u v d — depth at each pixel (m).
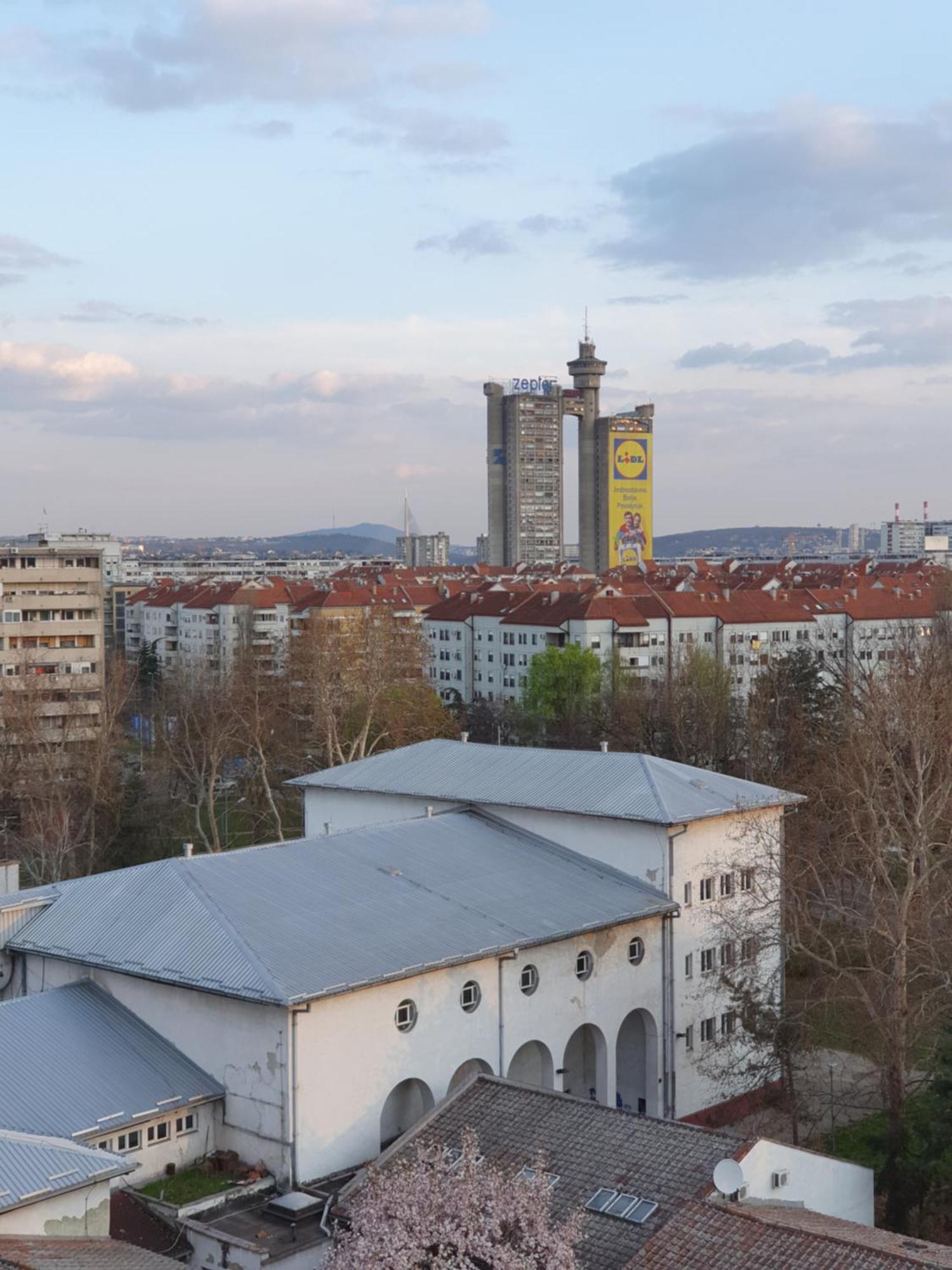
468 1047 47.84
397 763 68.81
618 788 59.44
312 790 69.62
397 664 125.56
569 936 50.72
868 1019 64.75
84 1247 33.47
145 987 45.81
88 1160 35.47
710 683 117.94
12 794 97.25
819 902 69.69
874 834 57.91
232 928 45.78
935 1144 45.16
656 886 56.62
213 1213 40.22
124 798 98.38
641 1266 32.66
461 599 188.62
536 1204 33.78
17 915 50.12
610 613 165.38
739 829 59.88
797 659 122.81
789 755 101.44
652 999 55.69
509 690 176.50
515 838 59.84
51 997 45.91
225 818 105.81
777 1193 38.66
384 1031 44.84
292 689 124.00
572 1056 56.12
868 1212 42.34
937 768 68.31
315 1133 42.53
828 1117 57.22
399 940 46.97
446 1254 32.38
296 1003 41.31
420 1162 36.44
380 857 54.44
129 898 49.53
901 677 85.81
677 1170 37.88
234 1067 43.44
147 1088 42.53
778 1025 52.59
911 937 56.75
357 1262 32.75
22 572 144.12
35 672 128.88
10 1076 41.31
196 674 141.00
